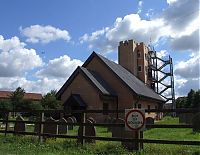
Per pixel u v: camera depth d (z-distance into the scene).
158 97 51.66
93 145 13.38
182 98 76.75
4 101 62.28
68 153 11.89
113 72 42.44
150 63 60.84
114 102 41.88
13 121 16.66
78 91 39.91
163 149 12.02
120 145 12.83
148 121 27.64
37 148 13.04
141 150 11.82
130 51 59.38
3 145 13.97
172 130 25.61
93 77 40.75
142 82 55.94
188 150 11.79
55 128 17.55
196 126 10.85
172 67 61.19
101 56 44.59
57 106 62.09
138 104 43.19
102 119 37.78
